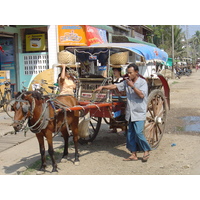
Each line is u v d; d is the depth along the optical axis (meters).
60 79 6.36
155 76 7.32
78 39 12.55
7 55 13.34
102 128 8.85
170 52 42.62
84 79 6.41
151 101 6.50
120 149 6.80
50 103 5.24
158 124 6.80
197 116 10.48
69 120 5.73
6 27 12.27
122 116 6.75
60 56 6.43
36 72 13.06
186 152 6.35
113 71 6.39
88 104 5.81
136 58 8.14
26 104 4.63
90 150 6.76
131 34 21.52
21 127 4.61
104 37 14.37
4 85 10.76
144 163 5.79
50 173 5.34
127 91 5.84
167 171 5.27
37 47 13.08
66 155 6.10
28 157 6.40
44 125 5.01
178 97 15.69
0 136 8.08
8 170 5.59
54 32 12.14
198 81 27.48
